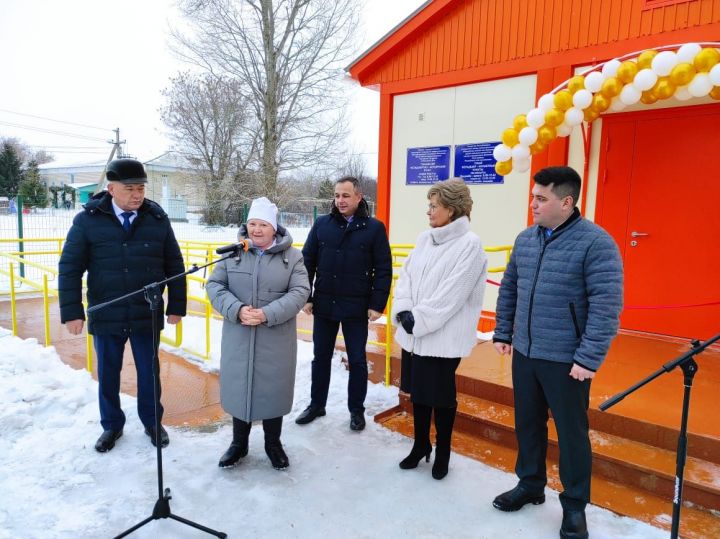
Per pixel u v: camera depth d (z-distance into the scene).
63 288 3.03
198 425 3.61
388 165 6.43
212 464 3.04
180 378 4.53
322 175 20.67
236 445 3.05
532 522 2.54
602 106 4.13
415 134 6.20
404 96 6.28
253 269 2.91
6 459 2.99
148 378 3.21
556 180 2.35
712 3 4.27
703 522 2.55
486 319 5.50
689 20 4.38
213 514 2.55
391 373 4.39
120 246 3.06
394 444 3.39
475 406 3.69
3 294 8.14
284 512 2.59
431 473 3.00
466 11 5.65
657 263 4.92
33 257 10.58
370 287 3.59
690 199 4.73
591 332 2.26
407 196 6.33
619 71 3.94
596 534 2.44
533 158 5.34
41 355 4.60
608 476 2.96
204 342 5.52
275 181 19.73
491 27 5.49
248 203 20.06
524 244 2.62
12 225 10.94
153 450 3.18
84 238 3.04
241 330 2.91
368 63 6.38
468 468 3.08
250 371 2.88
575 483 2.40
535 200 2.44
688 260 4.78
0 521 2.42
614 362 4.17
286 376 2.97
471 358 4.38
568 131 4.44
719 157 4.58
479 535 2.44
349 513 2.59
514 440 3.34
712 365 4.13
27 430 3.34
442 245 2.85
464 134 5.81
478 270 2.76
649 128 4.87
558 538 2.42
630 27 4.66
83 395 3.77
